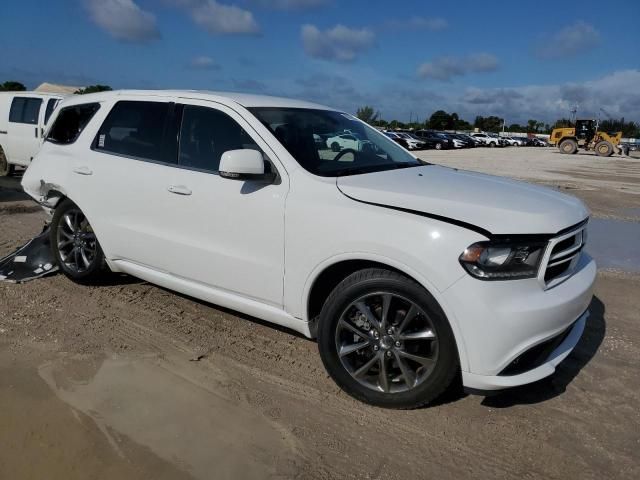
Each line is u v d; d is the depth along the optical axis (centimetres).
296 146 359
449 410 320
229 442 284
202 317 440
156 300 473
